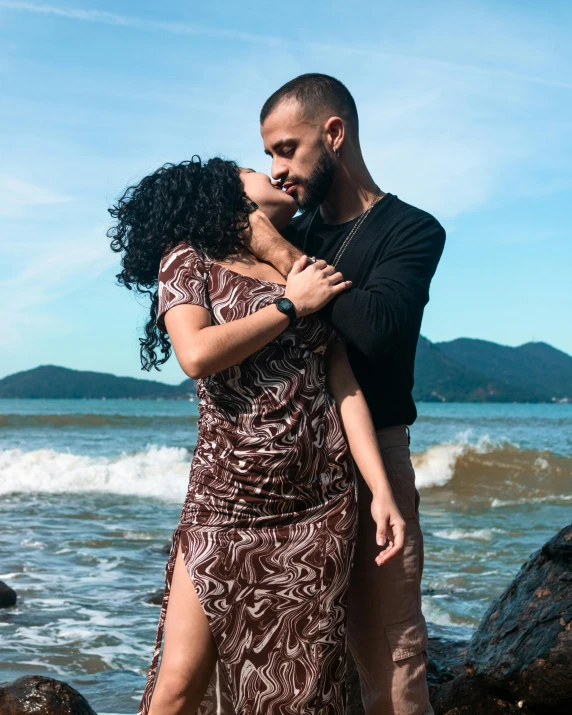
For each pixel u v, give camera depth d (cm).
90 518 1069
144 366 256
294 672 215
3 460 1577
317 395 229
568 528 324
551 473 1599
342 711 223
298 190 258
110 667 469
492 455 1669
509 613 323
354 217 266
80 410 8594
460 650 403
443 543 908
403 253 247
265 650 214
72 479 1431
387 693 245
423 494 1452
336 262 259
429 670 366
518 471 1588
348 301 229
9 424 3061
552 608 307
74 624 554
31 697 329
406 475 254
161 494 1351
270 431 220
